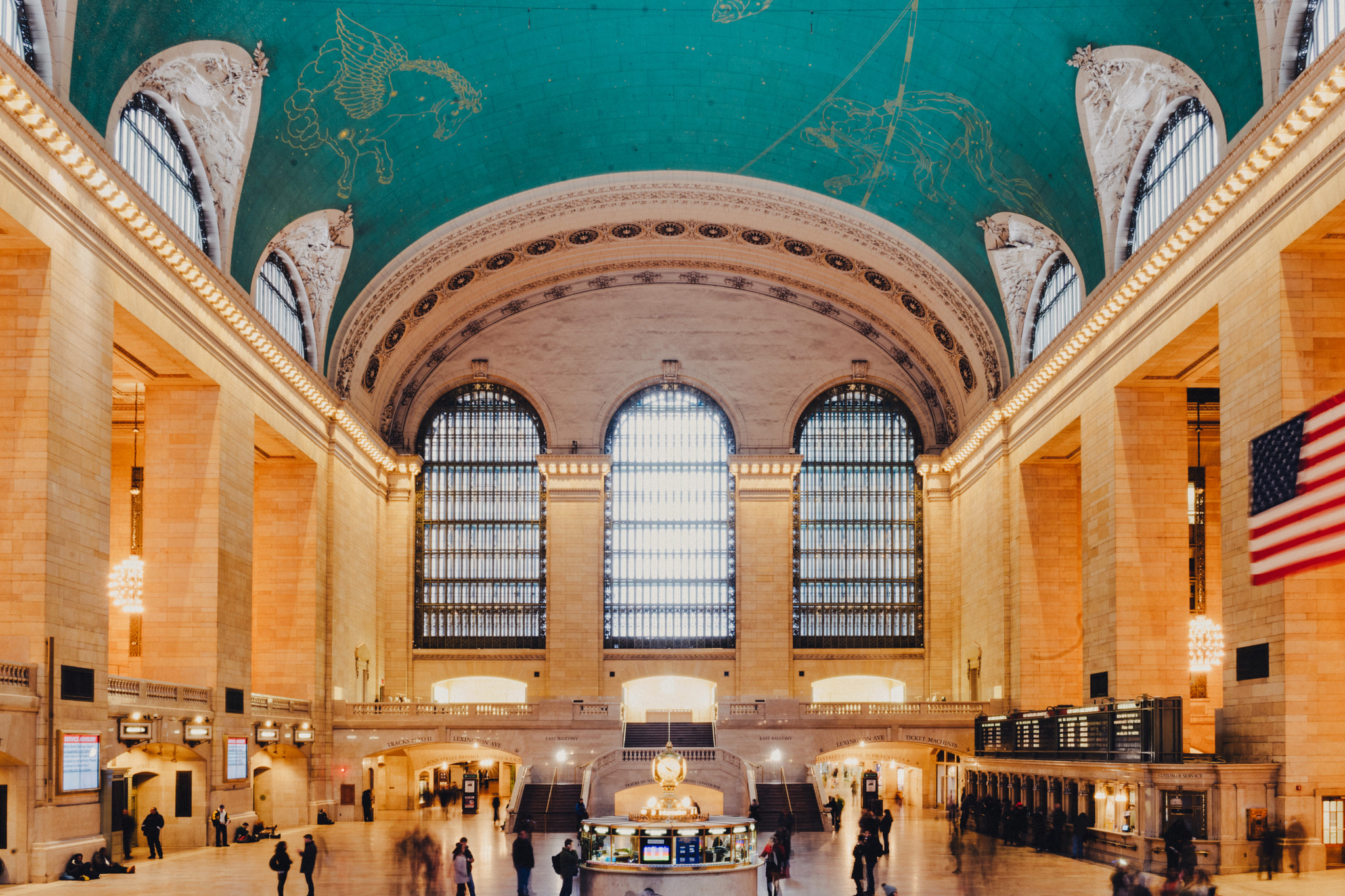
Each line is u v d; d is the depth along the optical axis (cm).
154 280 2914
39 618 2355
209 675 3269
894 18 3262
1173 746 2664
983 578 4706
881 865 2805
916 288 4728
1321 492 1716
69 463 2483
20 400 2397
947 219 4184
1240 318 2667
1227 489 2706
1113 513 3400
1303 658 2398
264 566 4178
